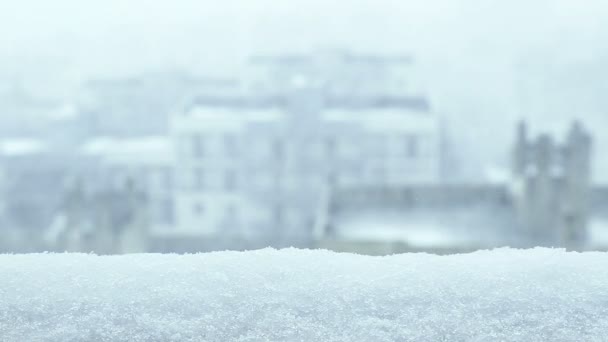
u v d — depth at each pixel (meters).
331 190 24.14
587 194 22.05
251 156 72.25
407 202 24.25
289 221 71.69
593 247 14.61
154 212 71.69
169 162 72.44
